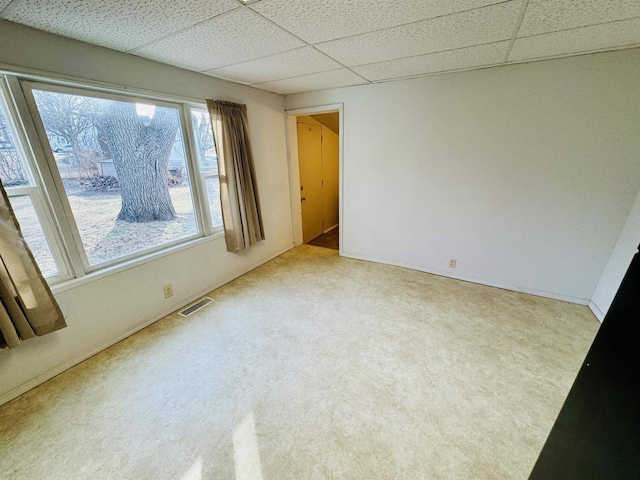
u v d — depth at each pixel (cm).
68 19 139
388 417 146
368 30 161
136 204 221
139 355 196
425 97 278
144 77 205
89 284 190
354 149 335
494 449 130
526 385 166
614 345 64
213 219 293
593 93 214
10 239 146
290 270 343
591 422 70
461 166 280
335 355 194
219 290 292
